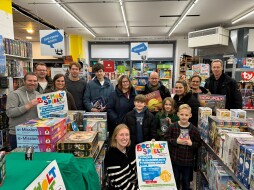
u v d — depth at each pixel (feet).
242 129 6.40
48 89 9.65
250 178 4.35
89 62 41.78
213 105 8.84
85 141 5.48
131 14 24.48
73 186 4.36
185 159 7.79
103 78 11.14
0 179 2.94
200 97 9.02
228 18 25.85
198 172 8.48
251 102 15.76
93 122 7.59
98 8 22.18
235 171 5.14
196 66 23.79
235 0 19.54
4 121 13.11
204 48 33.88
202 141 8.02
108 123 9.86
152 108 9.66
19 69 14.47
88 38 40.14
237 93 9.43
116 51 41.45
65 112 6.86
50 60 37.91
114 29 32.81
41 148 5.12
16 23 26.23
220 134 6.15
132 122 8.71
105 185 7.34
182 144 7.73
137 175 6.51
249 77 15.60
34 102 6.36
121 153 6.56
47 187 3.40
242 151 4.73
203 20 26.91
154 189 6.15
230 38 30.17
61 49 19.63
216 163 6.50
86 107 10.60
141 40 40.27
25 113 7.70
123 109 9.78
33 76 7.98
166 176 6.41
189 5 20.83
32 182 3.08
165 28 32.27
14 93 7.82
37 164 3.69
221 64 9.59
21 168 3.51
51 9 22.04
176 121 8.52
